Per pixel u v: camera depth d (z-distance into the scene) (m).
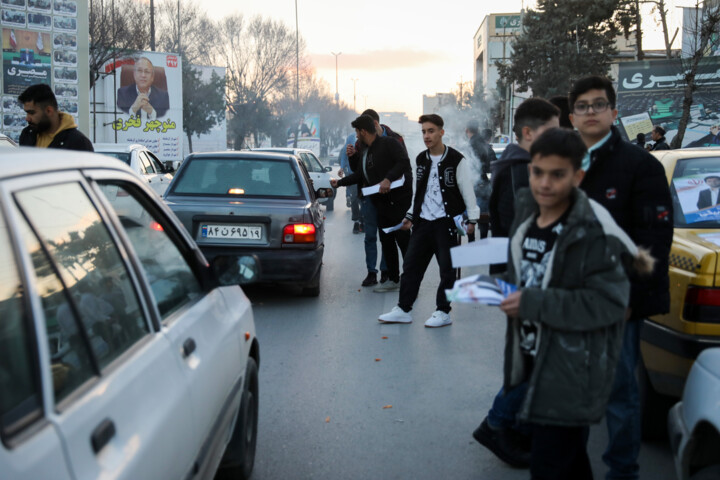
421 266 7.39
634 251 2.75
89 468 1.72
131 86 39.84
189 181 8.48
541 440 2.82
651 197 3.44
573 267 2.64
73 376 1.89
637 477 3.47
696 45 23.12
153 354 2.38
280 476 3.93
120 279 2.41
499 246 2.86
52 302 1.95
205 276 3.36
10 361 1.67
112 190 2.68
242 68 63.25
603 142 3.50
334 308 8.12
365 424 4.68
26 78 21.42
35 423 1.62
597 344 2.66
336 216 19.36
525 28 46.03
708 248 4.01
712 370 2.96
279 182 8.45
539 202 2.74
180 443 2.39
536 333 2.84
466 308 8.18
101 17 35.31
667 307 3.44
